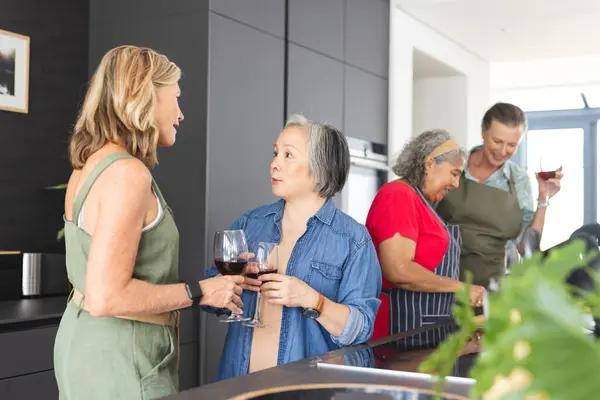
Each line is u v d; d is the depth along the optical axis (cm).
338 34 420
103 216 130
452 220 305
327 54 408
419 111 617
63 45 329
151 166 148
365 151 450
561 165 294
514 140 294
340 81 422
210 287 147
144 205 135
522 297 32
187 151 314
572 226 830
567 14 495
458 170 238
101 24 339
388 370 117
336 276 177
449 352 43
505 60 645
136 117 138
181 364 293
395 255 220
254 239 187
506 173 308
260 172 345
